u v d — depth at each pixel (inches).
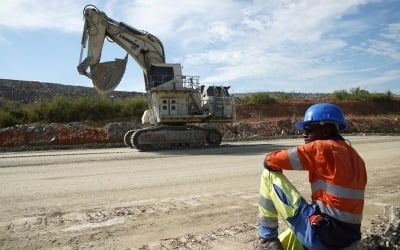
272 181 139.9
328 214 128.3
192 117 810.8
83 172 476.4
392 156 639.8
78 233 238.2
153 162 571.5
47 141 924.6
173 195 346.0
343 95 2070.6
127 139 837.2
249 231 244.5
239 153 692.7
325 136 139.4
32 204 311.0
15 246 214.7
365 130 1565.0
